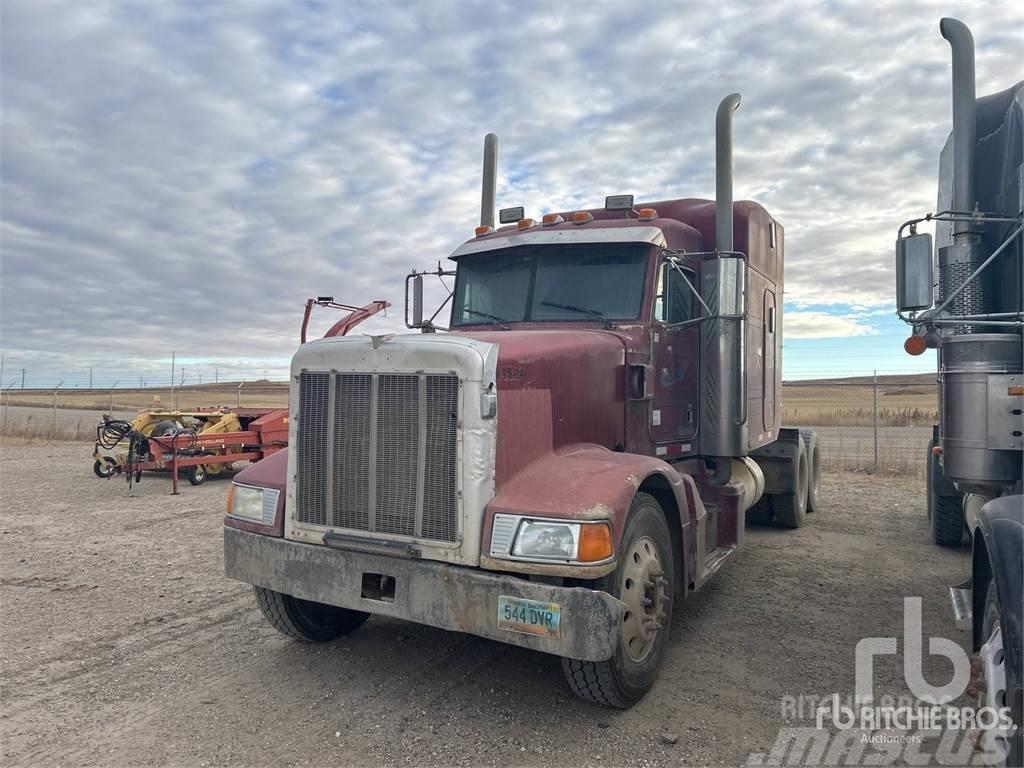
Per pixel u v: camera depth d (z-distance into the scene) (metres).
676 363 5.75
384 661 4.68
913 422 25.09
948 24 4.18
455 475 3.67
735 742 3.62
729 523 5.98
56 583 6.59
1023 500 3.31
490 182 7.69
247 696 4.16
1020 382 3.76
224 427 13.79
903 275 3.92
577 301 5.51
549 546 3.49
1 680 4.41
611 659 3.71
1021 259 3.86
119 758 3.47
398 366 3.81
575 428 4.47
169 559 7.50
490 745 3.59
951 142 5.23
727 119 5.71
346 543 3.90
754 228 6.84
